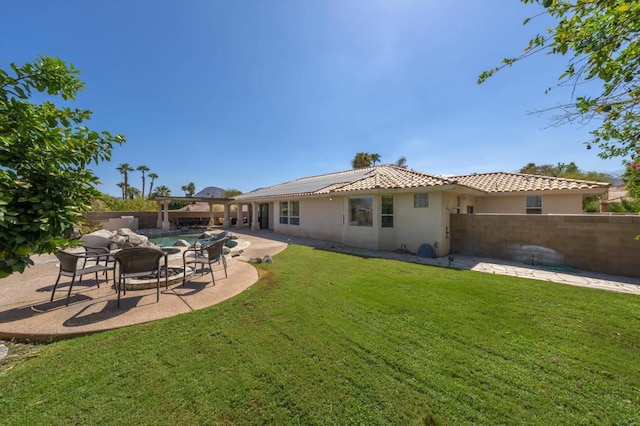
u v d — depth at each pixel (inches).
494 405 90.1
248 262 329.1
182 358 117.7
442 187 357.1
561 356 120.3
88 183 96.9
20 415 84.4
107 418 83.8
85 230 556.1
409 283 235.9
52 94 92.1
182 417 85.0
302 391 97.3
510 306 181.2
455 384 100.9
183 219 1008.2
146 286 217.5
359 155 1433.3
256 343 131.0
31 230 74.7
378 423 83.3
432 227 383.9
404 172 490.6
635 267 262.4
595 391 97.3
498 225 358.0
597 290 217.2
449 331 144.3
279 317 161.9
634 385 100.4
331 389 98.4
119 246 385.1
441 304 184.5
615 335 139.9
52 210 80.6
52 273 269.4
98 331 143.0
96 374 105.8
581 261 294.4
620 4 73.5
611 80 93.0
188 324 152.0
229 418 85.0
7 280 241.3
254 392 96.6
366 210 447.8
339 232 534.9
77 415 84.9
